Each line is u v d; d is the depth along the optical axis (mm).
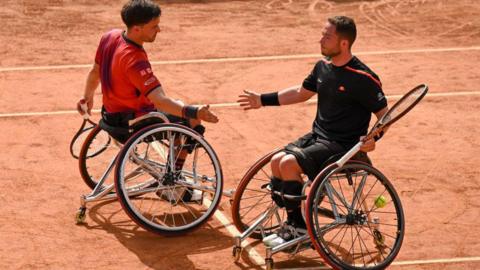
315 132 9445
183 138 10062
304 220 9250
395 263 9320
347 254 9547
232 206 9570
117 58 9789
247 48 17891
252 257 9438
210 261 9320
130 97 9938
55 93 14984
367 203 10750
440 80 15906
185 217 10406
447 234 9977
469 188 11258
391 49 17953
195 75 16109
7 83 15461
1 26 19250
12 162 11930
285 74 16219
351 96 9078
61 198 10828
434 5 21922
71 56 17234
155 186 10383
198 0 22047
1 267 9070
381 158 12266
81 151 10672
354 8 21594
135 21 9688
